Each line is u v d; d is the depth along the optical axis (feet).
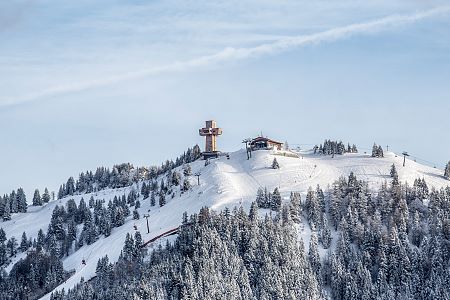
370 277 611.47
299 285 589.73
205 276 571.28
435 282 603.67
